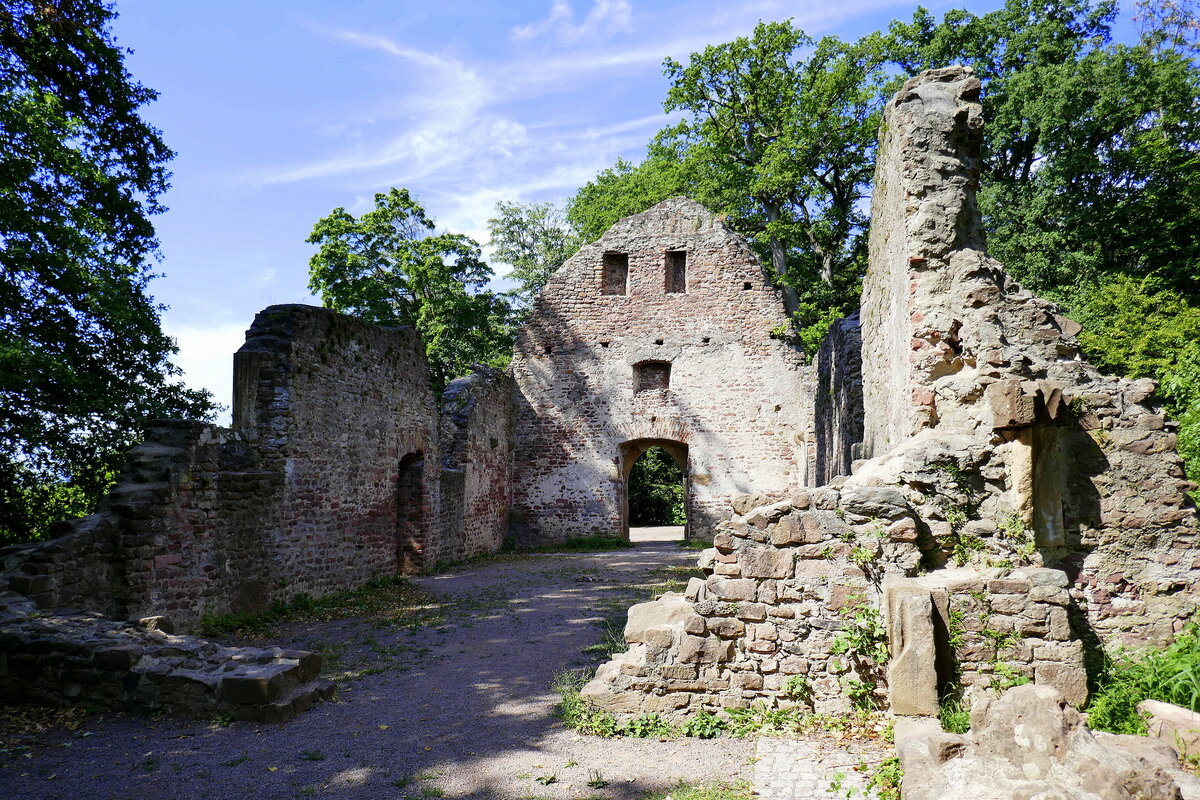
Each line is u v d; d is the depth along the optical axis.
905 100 7.55
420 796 4.42
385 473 13.18
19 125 12.19
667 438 20.08
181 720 5.81
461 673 7.21
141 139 14.98
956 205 7.16
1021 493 6.08
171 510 8.33
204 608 8.80
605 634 8.67
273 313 10.91
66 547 7.27
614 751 5.09
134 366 15.19
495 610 10.30
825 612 5.65
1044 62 24.14
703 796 4.26
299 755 5.11
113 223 14.70
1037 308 6.77
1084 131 22.52
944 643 5.32
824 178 25.84
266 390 10.40
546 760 4.95
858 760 4.70
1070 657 5.21
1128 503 6.43
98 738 5.44
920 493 6.13
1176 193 21.20
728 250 20.42
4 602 6.71
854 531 5.72
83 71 13.98
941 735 3.83
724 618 5.77
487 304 28.53
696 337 20.28
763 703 5.64
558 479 20.27
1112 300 18.59
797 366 19.70
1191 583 6.31
